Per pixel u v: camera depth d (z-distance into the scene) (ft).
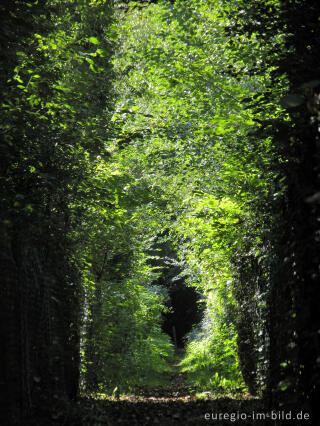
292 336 31.58
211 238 66.23
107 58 64.75
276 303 36.73
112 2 64.08
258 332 51.57
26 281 36.86
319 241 24.53
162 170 80.53
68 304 48.88
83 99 53.26
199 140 67.51
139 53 66.90
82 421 38.58
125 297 79.05
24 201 36.65
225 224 57.31
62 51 49.85
